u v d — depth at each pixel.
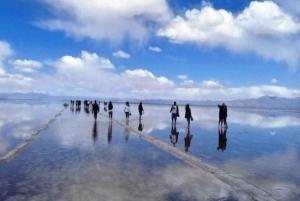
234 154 13.58
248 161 12.02
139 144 15.60
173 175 9.18
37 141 16.03
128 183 8.20
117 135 19.25
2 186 7.76
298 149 15.96
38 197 6.93
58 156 11.94
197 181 8.54
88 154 12.46
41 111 51.84
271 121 42.91
